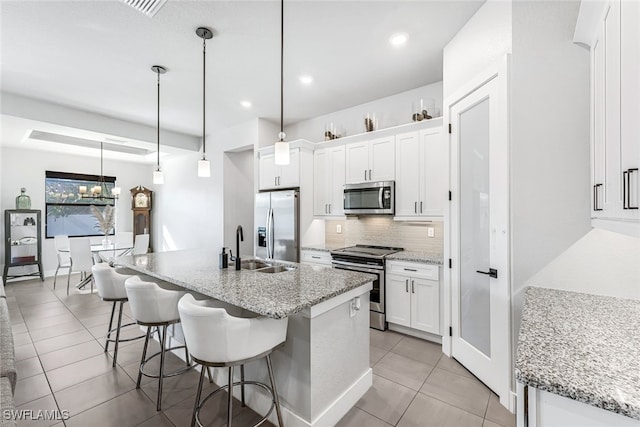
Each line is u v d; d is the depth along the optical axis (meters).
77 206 6.22
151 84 3.38
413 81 3.34
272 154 4.38
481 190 2.20
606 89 1.19
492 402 1.98
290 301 1.52
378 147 3.54
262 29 2.40
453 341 2.55
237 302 1.54
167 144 5.24
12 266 5.20
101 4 2.09
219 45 2.62
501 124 1.93
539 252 1.81
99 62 2.89
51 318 3.56
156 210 7.05
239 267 2.31
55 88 3.46
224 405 1.98
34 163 5.65
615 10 1.09
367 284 2.10
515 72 1.87
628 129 0.98
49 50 2.67
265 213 4.34
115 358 2.45
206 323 1.42
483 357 2.15
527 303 1.52
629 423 0.74
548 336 1.10
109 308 3.93
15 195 5.43
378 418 1.85
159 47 2.65
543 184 1.80
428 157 3.14
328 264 3.67
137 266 2.51
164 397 2.05
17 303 4.14
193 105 4.04
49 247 5.83
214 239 5.37
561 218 1.76
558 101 1.76
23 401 1.99
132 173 7.00
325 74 3.17
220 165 5.25
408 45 2.63
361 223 4.04
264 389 1.88
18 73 3.08
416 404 1.97
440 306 2.83
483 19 2.12
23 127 4.04
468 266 2.36
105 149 5.71
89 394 2.07
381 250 3.62
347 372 1.95
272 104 4.02
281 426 1.66
